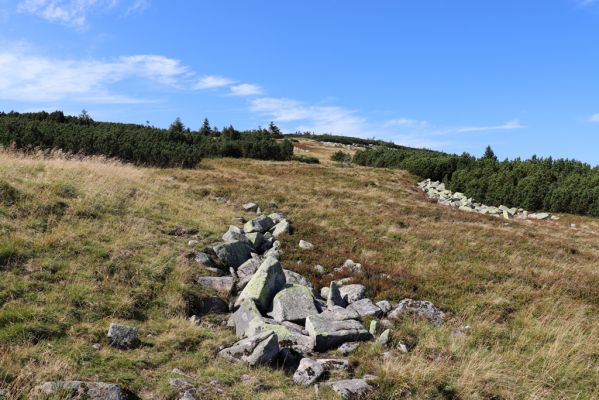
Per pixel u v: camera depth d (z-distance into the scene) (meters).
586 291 14.08
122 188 17.61
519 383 8.21
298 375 7.89
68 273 10.11
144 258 11.84
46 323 8.16
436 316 11.58
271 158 61.72
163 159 39.06
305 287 11.72
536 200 42.28
